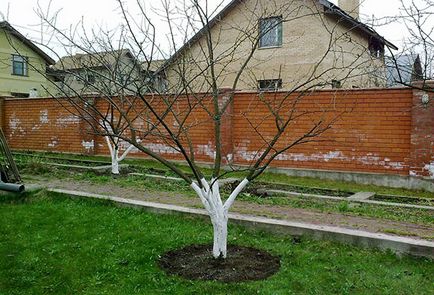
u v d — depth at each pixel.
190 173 10.45
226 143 11.17
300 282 3.96
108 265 4.40
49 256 4.68
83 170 10.36
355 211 6.57
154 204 6.34
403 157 9.30
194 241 5.11
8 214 6.25
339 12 5.87
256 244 5.00
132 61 6.39
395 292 3.78
